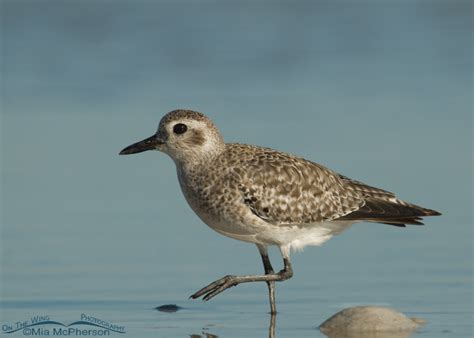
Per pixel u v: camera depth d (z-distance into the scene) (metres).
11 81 26.17
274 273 13.41
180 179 13.48
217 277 14.83
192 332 12.50
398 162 20.11
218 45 28.77
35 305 13.62
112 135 22.17
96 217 17.58
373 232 17.09
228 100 24.78
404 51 28.66
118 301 13.84
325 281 14.66
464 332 12.23
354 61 28.14
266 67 27.61
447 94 25.30
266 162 13.23
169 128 13.29
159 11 29.86
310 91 25.66
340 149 20.83
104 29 28.66
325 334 12.37
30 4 29.02
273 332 12.47
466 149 20.97
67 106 24.34
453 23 30.12
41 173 20.03
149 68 27.27
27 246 16.05
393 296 13.88
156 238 16.58
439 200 18.17
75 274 14.83
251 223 13.10
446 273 14.84
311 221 13.36
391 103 24.50
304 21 30.31
